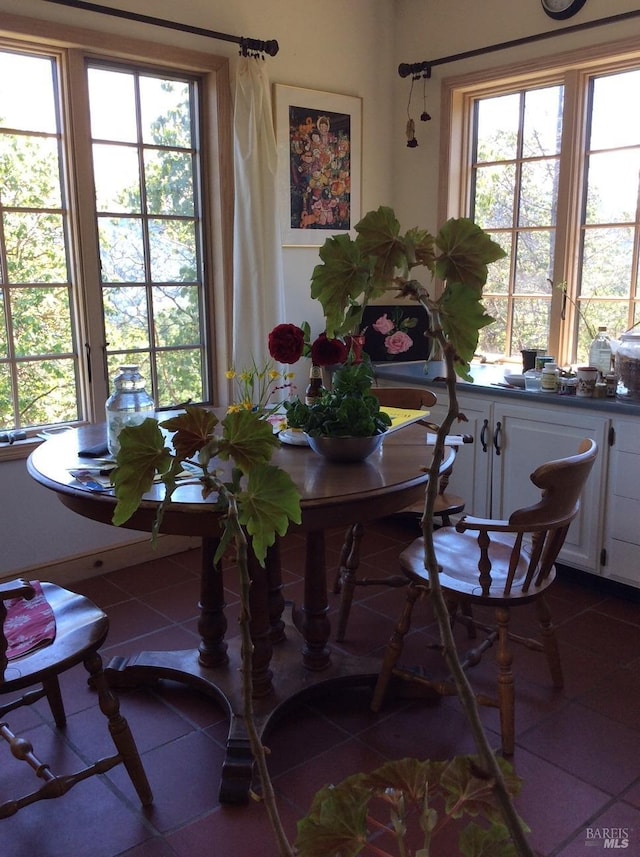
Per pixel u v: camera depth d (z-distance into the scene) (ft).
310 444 6.95
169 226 11.17
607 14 10.21
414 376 11.53
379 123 13.15
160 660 7.91
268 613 7.48
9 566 9.95
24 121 9.69
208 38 10.74
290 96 11.76
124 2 9.87
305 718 7.43
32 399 10.22
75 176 10.04
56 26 9.34
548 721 7.28
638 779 6.46
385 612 9.67
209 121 11.21
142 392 6.97
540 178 11.64
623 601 9.94
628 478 9.42
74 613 6.18
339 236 2.39
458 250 2.31
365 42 12.68
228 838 5.87
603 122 10.87
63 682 8.08
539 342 11.96
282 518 2.57
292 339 7.07
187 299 11.55
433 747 6.95
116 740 6.02
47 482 6.25
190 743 7.06
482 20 11.68
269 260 11.44
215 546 7.52
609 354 10.41
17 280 9.87
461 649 8.63
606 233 11.03
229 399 11.90
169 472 2.62
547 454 10.21
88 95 10.04
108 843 5.83
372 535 12.41
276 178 11.32
